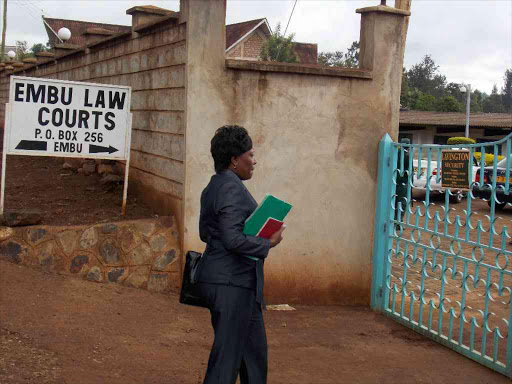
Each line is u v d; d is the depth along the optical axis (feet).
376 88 23.27
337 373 16.61
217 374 11.71
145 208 25.55
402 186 23.13
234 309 11.87
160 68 24.32
